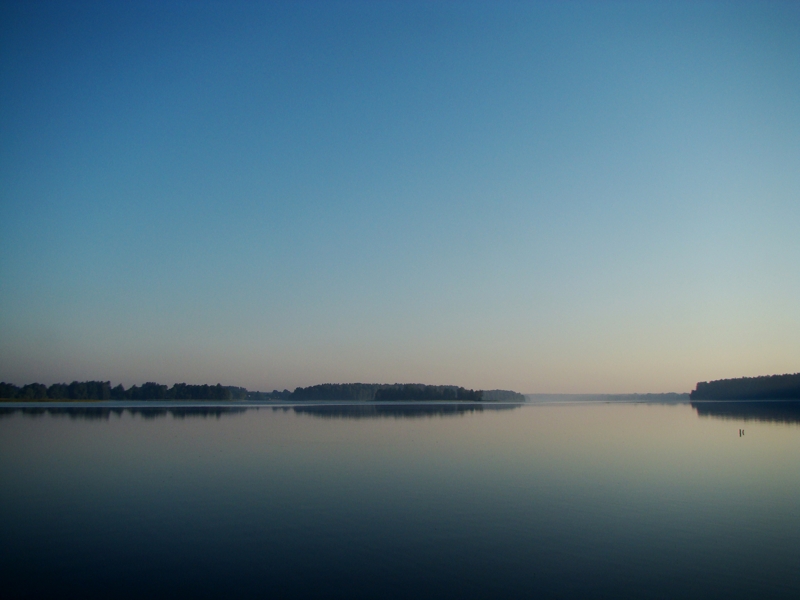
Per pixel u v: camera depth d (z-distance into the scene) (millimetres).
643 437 60188
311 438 55906
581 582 16906
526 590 16297
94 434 57469
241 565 18156
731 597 15922
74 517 23766
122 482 31203
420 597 15789
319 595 15922
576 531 22078
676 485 31188
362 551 19547
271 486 30328
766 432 66562
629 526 22844
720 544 20500
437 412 125625
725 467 37812
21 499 26984
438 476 33719
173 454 42562
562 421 90312
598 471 35875
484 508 25672
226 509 25219
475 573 17594
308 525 22719
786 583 16906
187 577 17156
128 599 15656
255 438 55250
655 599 15750
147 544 20234
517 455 43750
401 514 24516
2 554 19125
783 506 26328
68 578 17078
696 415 111125
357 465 37844
